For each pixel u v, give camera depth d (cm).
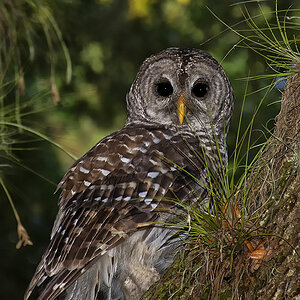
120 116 1634
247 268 666
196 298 706
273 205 676
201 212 736
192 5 1513
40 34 1152
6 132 970
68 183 975
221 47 1449
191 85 1151
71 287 903
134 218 895
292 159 686
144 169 961
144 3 1588
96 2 1536
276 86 784
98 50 1580
